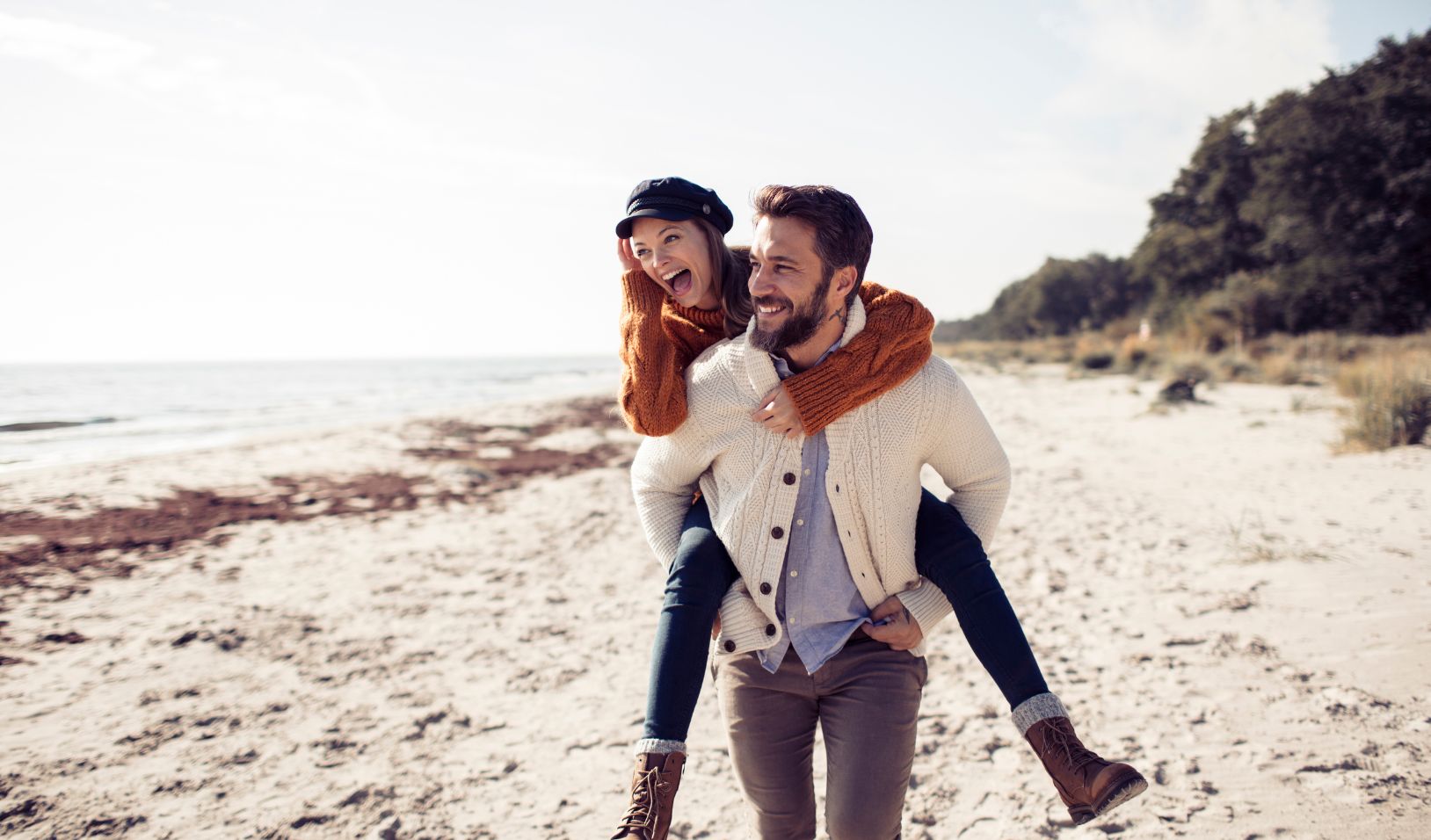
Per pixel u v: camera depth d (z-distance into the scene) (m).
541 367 154.12
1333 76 35.75
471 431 19.00
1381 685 3.74
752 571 1.77
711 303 1.98
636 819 1.50
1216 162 49.84
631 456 14.49
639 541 7.90
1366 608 4.70
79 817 3.27
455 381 69.31
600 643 5.12
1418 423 9.95
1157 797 3.02
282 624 5.70
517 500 10.43
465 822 3.18
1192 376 20.47
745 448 1.78
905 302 1.82
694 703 1.65
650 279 1.97
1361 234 33.19
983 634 1.70
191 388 57.75
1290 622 4.61
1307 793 2.95
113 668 4.92
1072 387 23.62
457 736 3.92
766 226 1.66
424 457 14.55
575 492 10.84
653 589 6.30
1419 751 3.16
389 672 4.77
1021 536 7.09
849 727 1.75
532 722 4.05
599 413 24.11
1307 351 26.05
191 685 4.64
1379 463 9.08
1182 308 42.16
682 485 1.97
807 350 1.77
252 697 4.46
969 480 1.92
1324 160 34.66
